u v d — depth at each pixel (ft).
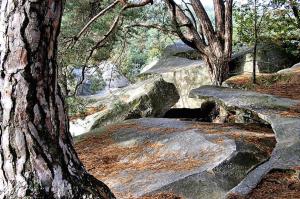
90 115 39.32
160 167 18.94
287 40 47.32
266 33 45.24
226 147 18.97
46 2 8.38
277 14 43.16
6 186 8.76
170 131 24.13
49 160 8.88
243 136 21.03
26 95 8.51
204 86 37.60
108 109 38.91
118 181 18.24
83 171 9.65
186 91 50.14
